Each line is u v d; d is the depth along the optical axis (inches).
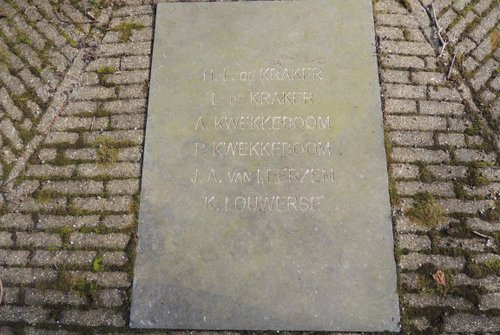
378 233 66.1
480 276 64.6
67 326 64.4
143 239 67.2
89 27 80.2
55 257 67.5
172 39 77.4
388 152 70.2
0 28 80.7
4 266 67.4
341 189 67.9
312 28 76.7
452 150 70.6
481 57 76.2
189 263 65.8
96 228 68.6
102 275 66.3
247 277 64.9
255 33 76.9
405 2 79.0
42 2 82.2
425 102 73.1
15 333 64.2
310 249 65.6
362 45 75.5
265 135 70.9
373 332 62.6
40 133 74.0
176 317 63.9
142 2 80.8
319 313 63.2
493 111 72.8
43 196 70.5
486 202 68.1
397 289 63.9
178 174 69.8
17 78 77.4
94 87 76.2
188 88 74.2
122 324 64.2
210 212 67.7
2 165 72.5
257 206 67.6
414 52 75.9
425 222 67.0
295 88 73.3
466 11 79.0
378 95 72.6
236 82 74.2
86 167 71.7
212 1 79.3
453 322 62.7
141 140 72.4
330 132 70.7
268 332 63.2
